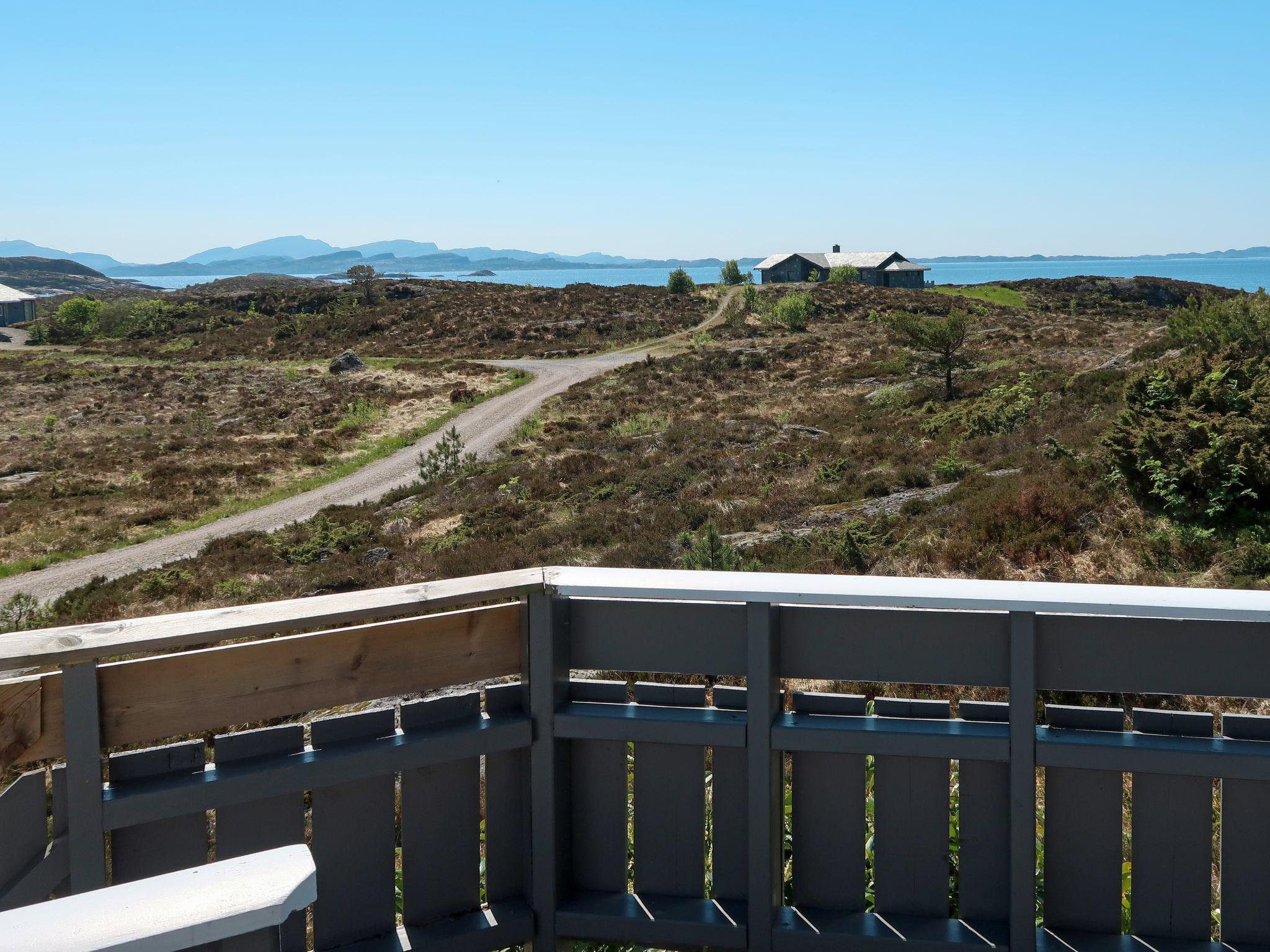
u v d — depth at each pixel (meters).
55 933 0.82
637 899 2.01
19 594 19.66
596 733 1.91
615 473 25.12
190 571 21.06
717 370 48.91
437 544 20.56
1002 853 1.89
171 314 96.00
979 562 8.84
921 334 33.41
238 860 0.96
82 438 40.16
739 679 5.23
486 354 64.81
